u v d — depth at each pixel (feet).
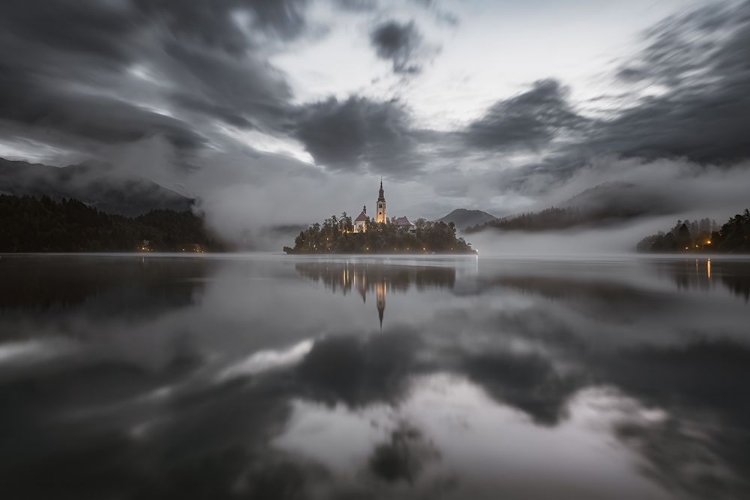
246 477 19.34
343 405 28.02
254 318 62.44
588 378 33.30
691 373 34.27
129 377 33.86
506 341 46.78
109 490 18.45
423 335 50.08
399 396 29.68
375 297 89.35
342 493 18.08
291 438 23.22
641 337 48.47
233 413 26.63
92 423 25.07
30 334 50.01
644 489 18.25
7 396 29.48
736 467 19.81
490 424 24.95
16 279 128.88
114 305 74.90
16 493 18.21
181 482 18.99
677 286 112.06
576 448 21.89
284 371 35.70
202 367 36.73
